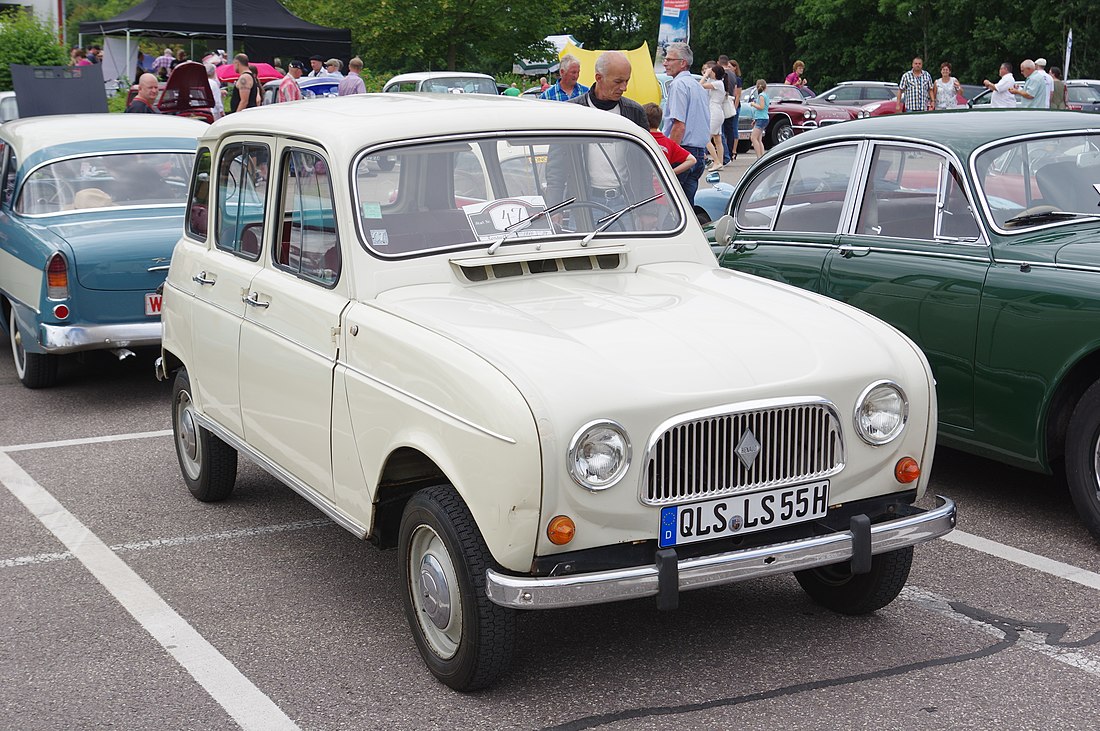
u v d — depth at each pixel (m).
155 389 9.04
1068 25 46.19
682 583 3.71
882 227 6.22
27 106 14.93
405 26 37.41
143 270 8.20
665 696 4.09
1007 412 5.56
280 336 4.93
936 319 5.82
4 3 31.59
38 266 8.22
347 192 4.62
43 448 7.48
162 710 4.08
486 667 3.96
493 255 4.69
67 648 4.59
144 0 23.67
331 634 4.68
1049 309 5.32
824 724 3.88
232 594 5.11
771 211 6.91
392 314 4.32
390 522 4.45
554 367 3.75
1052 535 5.60
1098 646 4.43
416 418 3.99
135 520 6.10
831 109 30.88
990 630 4.58
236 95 18.38
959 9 50.25
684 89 10.92
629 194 5.19
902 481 4.19
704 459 3.81
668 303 4.43
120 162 9.15
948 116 6.36
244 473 6.90
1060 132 6.08
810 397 3.91
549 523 3.63
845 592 4.69
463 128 4.92
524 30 38.97
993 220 5.70
